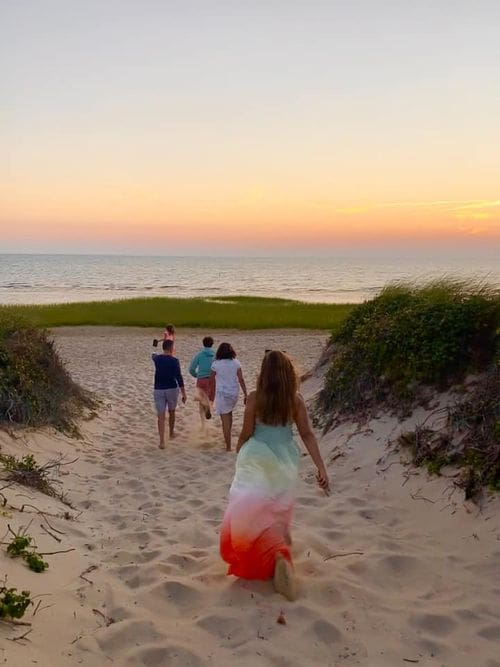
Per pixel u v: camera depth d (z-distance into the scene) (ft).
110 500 21.15
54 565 13.75
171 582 13.05
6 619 10.61
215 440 30.63
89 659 10.29
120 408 37.76
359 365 27.22
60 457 25.54
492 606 12.09
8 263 653.71
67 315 92.38
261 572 12.99
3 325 32.86
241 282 282.36
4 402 26.76
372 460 21.59
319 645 10.94
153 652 10.59
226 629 11.43
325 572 13.71
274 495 13.16
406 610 12.07
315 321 86.38
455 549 14.90
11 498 17.37
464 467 17.98
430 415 21.62
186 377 48.26
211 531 16.79
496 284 24.80
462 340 22.82
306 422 14.02
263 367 13.83
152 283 267.18
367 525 16.96
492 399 19.30
